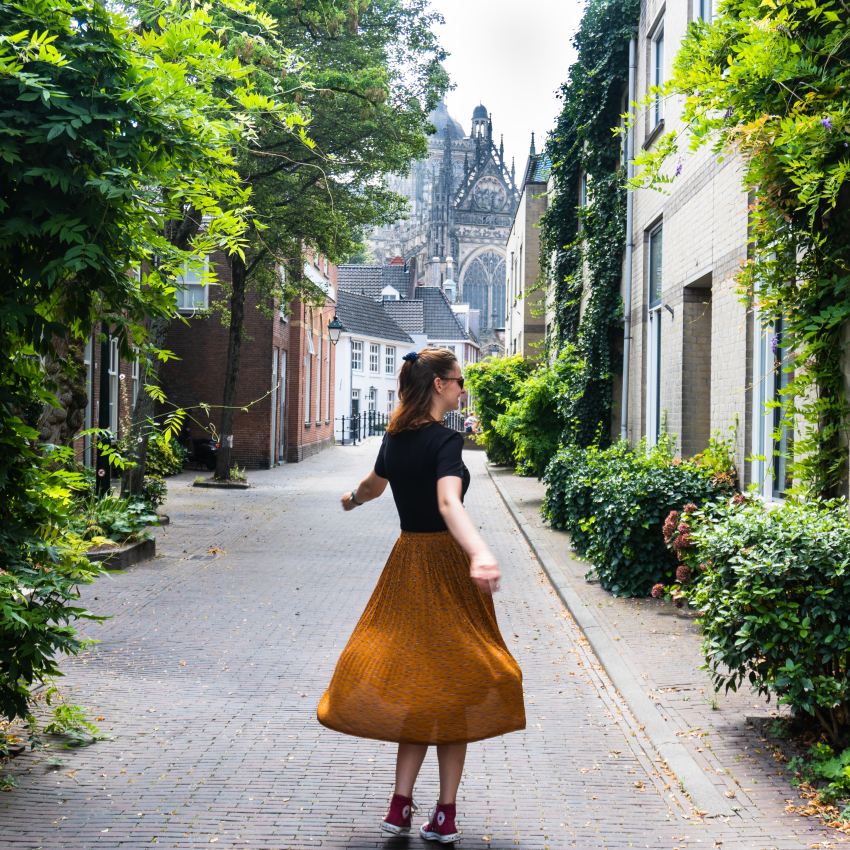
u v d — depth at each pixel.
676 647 7.14
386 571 3.71
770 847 3.71
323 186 18.08
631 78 15.43
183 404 28.55
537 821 4.01
